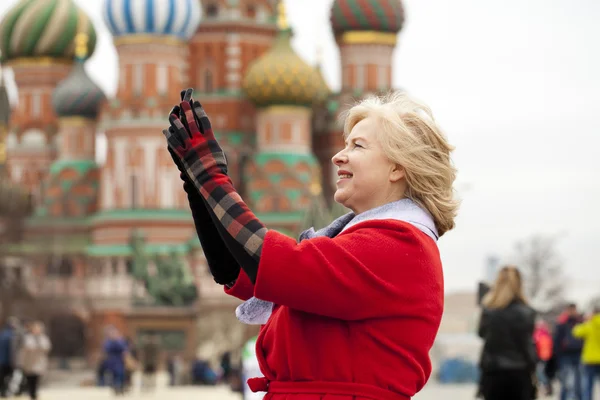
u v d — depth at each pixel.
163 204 96.50
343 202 6.21
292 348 5.76
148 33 97.75
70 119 104.50
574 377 27.39
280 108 100.06
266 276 5.55
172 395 45.72
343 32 104.88
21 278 87.12
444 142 6.10
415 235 5.79
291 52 100.94
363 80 104.50
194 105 5.89
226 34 106.31
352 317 5.68
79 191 101.94
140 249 90.31
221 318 84.25
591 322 25.77
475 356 46.84
